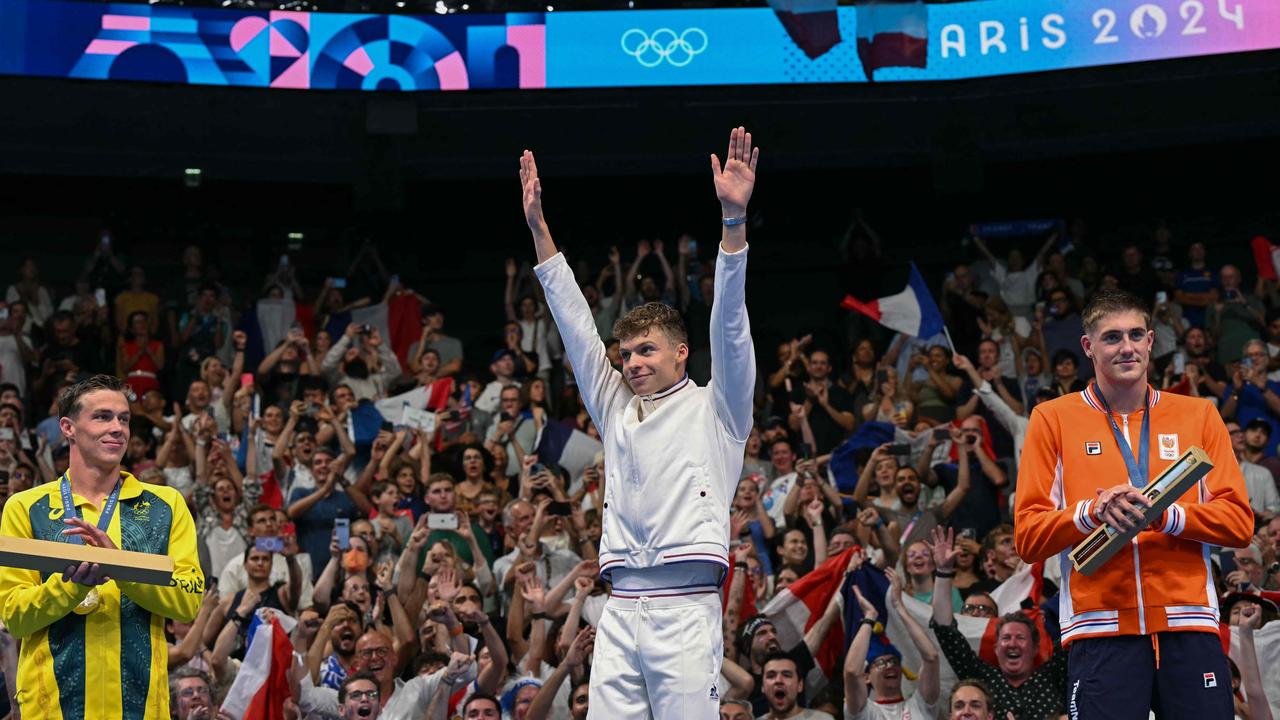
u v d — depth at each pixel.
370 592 7.31
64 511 3.65
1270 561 7.23
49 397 10.47
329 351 10.44
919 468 8.49
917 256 12.76
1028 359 10.02
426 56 10.81
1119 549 3.21
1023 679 6.06
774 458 8.82
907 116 11.81
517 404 9.68
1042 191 12.73
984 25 10.61
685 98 11.71
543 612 6.44
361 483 8.65
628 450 3.33
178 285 12.54
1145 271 11.51
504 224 13.20
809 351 11.80
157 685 3.64
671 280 11.18
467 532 7.54
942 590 6.21
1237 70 10.79
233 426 9.23
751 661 6.45
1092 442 3.41
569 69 10.84
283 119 11.77
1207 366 9.83
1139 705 3.22
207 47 10.59
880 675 6.12
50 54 10.30
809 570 7.45
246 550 7.77
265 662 6.09
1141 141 11.66
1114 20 10.37
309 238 13.02
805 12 10.84
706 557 3.22
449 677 6.10
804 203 13.08
